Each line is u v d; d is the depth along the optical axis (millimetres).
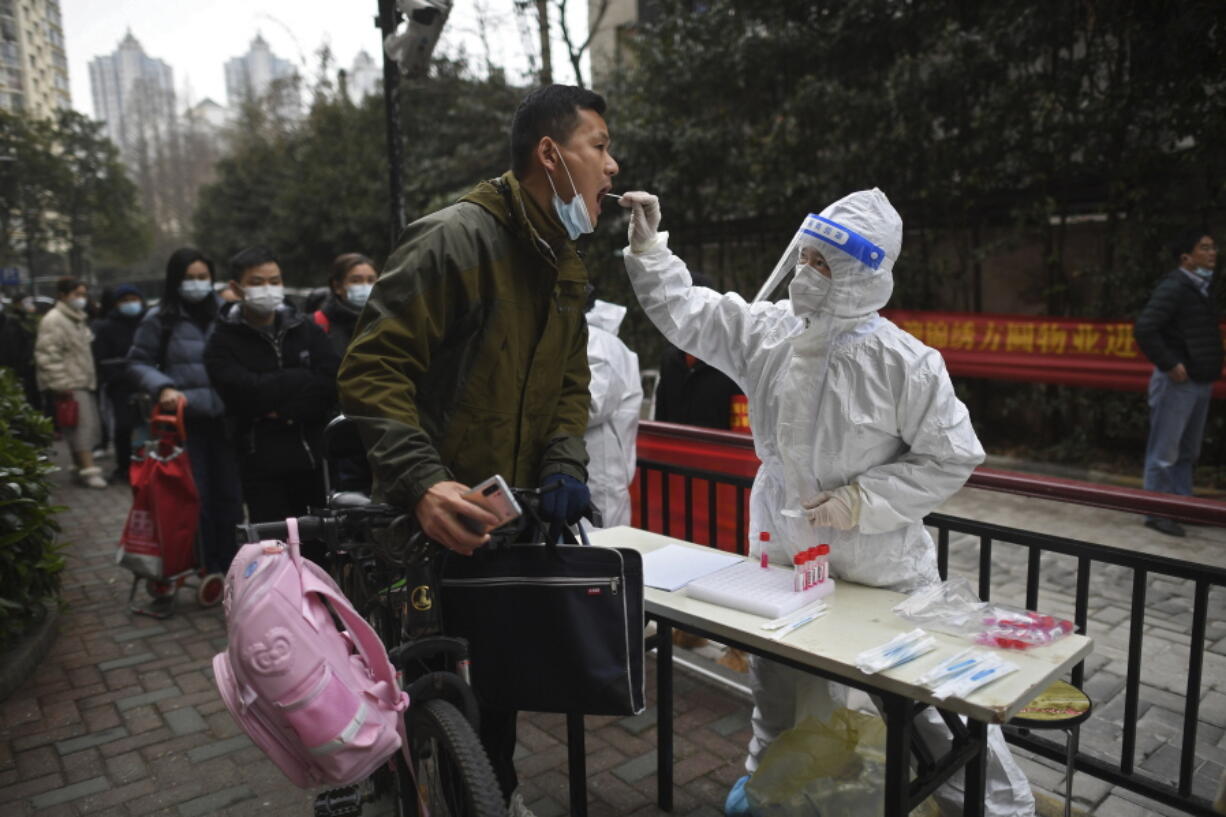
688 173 9172
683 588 2277
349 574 2312
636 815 2666
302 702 1615
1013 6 7055
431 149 12578
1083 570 2295
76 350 7477
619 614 1935
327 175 15805
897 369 2021
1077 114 6902
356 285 4309
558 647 1945
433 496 1719
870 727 2354
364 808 2650
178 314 4523
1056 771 2873
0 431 3910
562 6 9672
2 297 11969
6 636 3717
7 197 20844
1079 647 1861
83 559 5484
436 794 1945
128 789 2873
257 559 1690
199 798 2812
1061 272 7395
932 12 7711
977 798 2002
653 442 3814
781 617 2027
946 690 1653
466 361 1966
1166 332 5352
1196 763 2885
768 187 8352
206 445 4582
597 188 1978
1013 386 7996
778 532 2361
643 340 10039
